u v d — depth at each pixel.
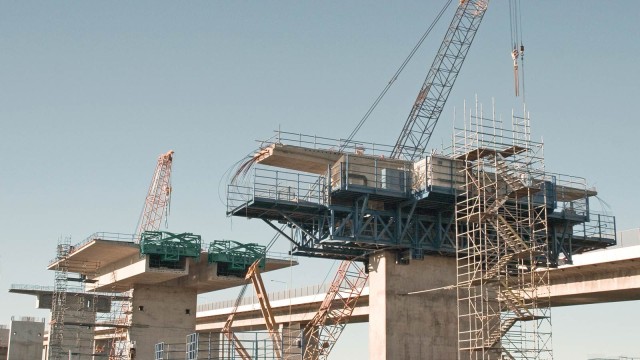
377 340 69.31
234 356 67.75
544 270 75.12
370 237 67.62
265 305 88.38
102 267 111.25
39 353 136.62
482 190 66.69
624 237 79.31
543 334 62.44
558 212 72.31
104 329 134.88
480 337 68.19
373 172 68.19
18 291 114.94
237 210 66.75
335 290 91.81
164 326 106.62
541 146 68.00
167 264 99.06
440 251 70.56
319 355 91.06
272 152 67.56
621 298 88.81
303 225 70.56
